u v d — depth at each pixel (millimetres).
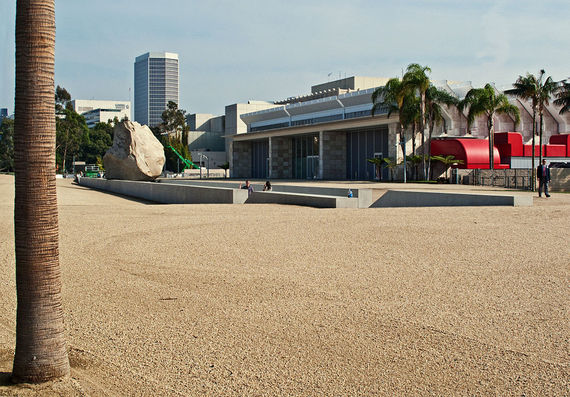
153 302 7516
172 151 115000
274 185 37781
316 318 6695
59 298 4926
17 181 4668
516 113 51312
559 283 8250
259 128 87312
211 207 21984
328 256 10562
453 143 53094
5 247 11789
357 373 5070
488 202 21109
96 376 5070
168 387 4832
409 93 51562
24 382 4801
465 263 9773
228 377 5023
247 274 9102
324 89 96188
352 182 54562
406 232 13359
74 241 12609
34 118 4543
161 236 13281
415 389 4723
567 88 41344
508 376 4949
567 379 4867
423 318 6629
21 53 4523
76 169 121938
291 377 5004
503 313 6793
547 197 25719
